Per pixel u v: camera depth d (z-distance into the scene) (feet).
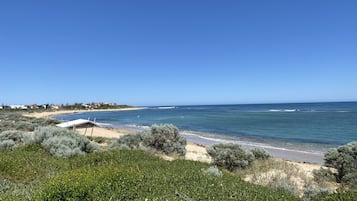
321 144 99.25
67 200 15.78
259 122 201.05
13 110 413.18
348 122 184.75
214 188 18.06
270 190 21.48
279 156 75.05
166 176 19.94
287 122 195.72
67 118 280.31
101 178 17.99
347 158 40.22
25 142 42.68
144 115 361.51
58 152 35.06
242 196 17.22
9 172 23.94
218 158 44.09
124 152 34.17
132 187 16.96
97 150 41.32
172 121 231.71
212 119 245.24
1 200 16.75
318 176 40.04
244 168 43.62
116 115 372.58
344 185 35.50
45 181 19.60
